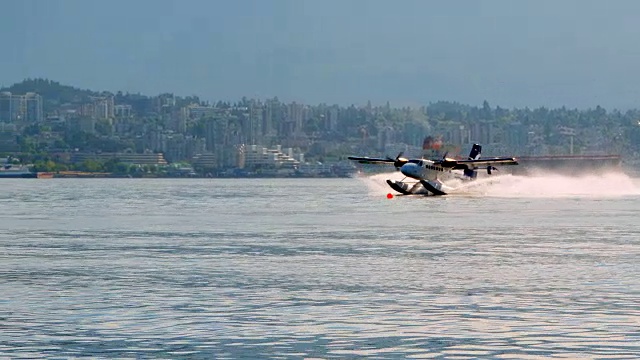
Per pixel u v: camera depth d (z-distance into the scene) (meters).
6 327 93.69
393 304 106.00
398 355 83.06
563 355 82.69
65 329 92.94
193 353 83.88
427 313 100.75
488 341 87.75
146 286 119.81
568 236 195.62
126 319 97.62
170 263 145.75
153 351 84.50
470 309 102.94
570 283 121.62
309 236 197.50
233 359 81.94
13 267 140.75
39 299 109.50
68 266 142.00
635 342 87.12
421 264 143.62
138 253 162.00
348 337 89.62
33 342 87.50
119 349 85.12
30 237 198.75
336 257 154.12
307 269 137.62
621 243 178.12
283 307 104.25
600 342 87.12
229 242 183.38
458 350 84.62
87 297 110.94
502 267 139.12
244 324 95.31
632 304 105.44
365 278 127.19
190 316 99.31
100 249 169.88
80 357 82.50
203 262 147.12
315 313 100.81
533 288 117.44
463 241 184.00
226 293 113.88
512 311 101.62
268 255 157.62
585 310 102.00
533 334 90.38
